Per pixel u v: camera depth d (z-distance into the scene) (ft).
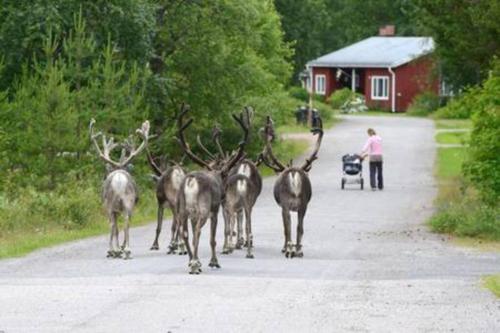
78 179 198.80
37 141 194.29
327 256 151.43
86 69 214.69
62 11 236.84
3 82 234.58
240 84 299.17
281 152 344.49
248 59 302.86
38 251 151.84
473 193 240.12
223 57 290.97
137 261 141.69
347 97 595.06
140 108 234.17
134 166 209.05
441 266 139.33
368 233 182.39
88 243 162.09
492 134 195.00
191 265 128.47
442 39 249.96
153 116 262.47
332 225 194.18
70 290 112.27
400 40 640.17
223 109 296.10
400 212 217.36
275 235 177.06
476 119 200.03
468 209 193.98
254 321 95.14
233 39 297.33
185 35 286.66
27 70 221.46
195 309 100.94
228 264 139.54
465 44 237.45
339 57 626.23
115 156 205.16
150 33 255.91
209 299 106.83
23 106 197.88
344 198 244.63
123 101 209.26
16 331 90.33
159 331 90.53
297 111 479.00
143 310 100.27
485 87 202.08
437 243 168.45
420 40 627.05
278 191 152.35
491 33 232.94
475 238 175.52
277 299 107.24
